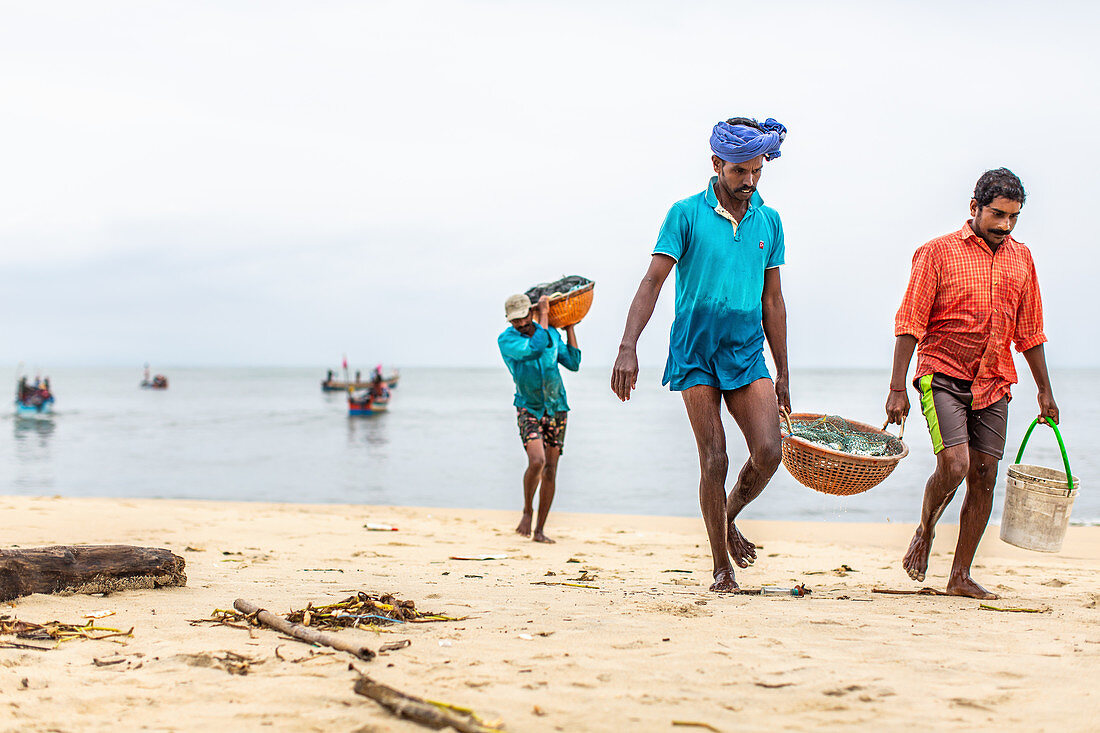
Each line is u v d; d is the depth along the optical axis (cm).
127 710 243
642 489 1526
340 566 579
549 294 840
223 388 11238
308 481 1627
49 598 381
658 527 964
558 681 268
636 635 330
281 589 445
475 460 2017
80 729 229
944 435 462
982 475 471
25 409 4431
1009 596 478
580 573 574
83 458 2030
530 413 821
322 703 246
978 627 361
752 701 252
